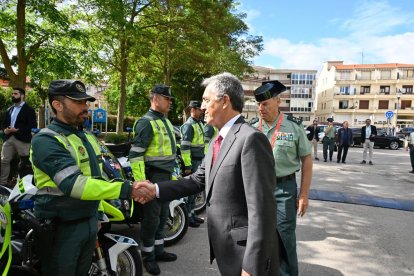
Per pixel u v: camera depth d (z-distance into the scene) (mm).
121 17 10461
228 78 1886
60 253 2102
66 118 2098
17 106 5922
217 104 1868
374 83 58500
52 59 8492
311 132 14523
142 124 3482
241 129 1792
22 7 8320
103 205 2895
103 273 2623
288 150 2982
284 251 2584
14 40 9914
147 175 3582
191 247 4137
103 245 2719
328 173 10422
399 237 4664
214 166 1835
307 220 5363
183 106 28844
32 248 2301
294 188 3010
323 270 3625
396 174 10742
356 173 10609
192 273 3445
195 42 14664
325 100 66938
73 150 2064
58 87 2051
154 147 3543
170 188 2166
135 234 4484
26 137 5887
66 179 1904
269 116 3072
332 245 4336
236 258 1744
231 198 1761
